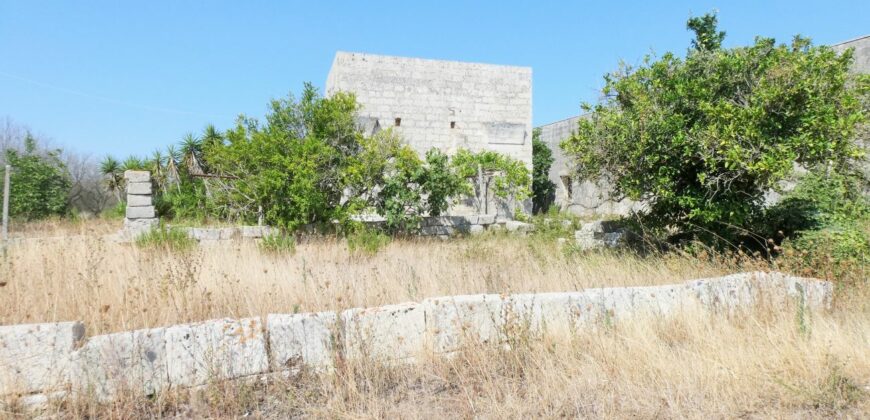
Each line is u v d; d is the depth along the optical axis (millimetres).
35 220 20203
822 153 7801
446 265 8281
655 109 8570
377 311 4609
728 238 9258
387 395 4039
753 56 8312
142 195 12352
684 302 5590
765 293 5684
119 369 3775
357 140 14742
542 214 24078
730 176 8477
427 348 4672
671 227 10461
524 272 7578
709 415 3496
